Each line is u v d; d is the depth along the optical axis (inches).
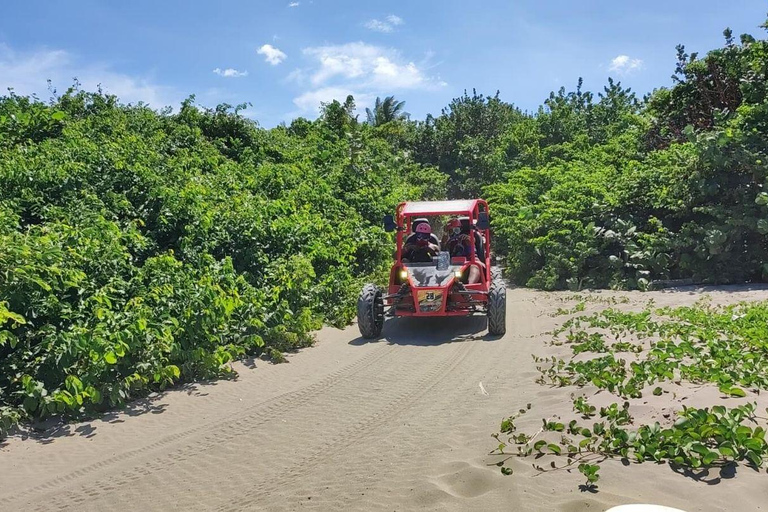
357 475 194.7
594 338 341.4
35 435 249.6
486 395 273.6
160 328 309.6
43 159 476.7
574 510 151.1
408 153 1553.9
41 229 342.6
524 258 725.9
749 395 218.2
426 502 167.3
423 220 476.4
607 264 624.4
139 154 558.3
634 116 900.0
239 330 375.2
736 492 151.8
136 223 437.1
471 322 461.4
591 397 240.5
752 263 551.5
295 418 262.1
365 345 402.3
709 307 423.8
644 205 640.4
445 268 434.3
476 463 190.4
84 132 647.8
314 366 352.5
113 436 248.2
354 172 834.8
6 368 275.3
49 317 301.6
